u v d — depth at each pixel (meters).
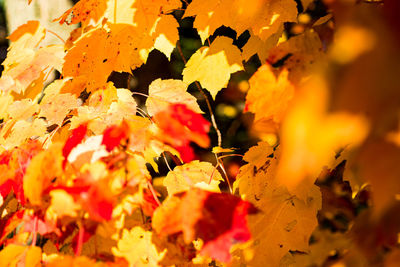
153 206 1.28
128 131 1.24
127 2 1.37
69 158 1.24
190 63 1.40
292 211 1.36
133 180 1.22
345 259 1.26
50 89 1.40
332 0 0.91
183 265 1.33
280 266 1.41
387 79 0.74
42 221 1.27
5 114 1.44
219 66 1.38
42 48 1.42
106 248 1.30
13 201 1.39
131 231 1.30
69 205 1.21
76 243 1.26
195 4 1.36
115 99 1.36
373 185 0.84
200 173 1.37
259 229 1.36
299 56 1.19
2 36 3.59
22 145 1.33
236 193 1.51
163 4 1.37
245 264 1.36
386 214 1.12
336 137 0.82
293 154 0.85
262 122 1.21
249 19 1.33
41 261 1.28
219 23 1.36
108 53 1.38
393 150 0.79
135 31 1.38
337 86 0.79
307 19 1.39
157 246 1.30
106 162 1.22
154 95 1.37
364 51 0.77
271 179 1.37
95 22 1.38
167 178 1.37
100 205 1.20
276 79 1.20
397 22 0.76
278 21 1.32
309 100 0.82
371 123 0.78
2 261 1.25
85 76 1.39
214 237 1.19
